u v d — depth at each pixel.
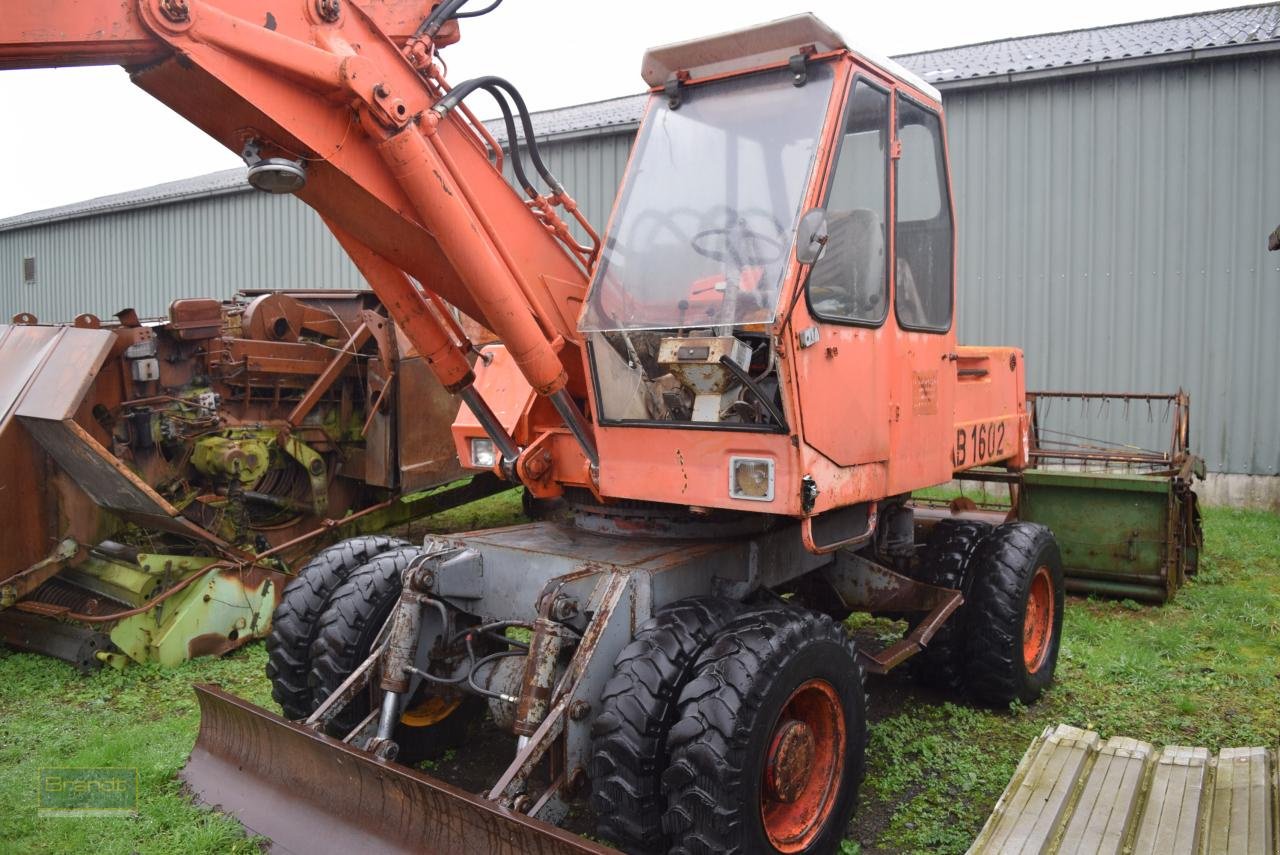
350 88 2.58
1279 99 8.60
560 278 3.39
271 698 4.75
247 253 15.03
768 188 2.99
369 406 6.86
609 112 12.86
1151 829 3.11
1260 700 4.47
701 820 2.57
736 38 3.10
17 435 5.02
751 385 2.80
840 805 3.04
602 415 3.24
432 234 2.86
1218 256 8.93
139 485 4.96
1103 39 10.82
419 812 2.68
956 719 4.25
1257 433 8.91
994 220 9.77
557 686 2.86
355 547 3.89
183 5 2.29
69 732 4.25
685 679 2.79
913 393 3.55
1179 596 6.18
